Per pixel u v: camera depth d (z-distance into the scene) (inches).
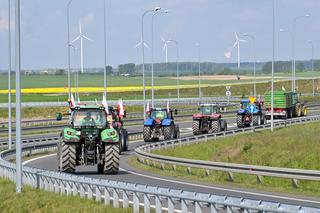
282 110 5068.9
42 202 1408.7
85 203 1363.2
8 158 2694.4
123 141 3110.2
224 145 3198.8
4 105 5974.4
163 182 1937.7
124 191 1305.4
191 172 2289.6
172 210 1187.9
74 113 1973.4
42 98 7372.1
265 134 3553.2
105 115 1987.0
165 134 3501.5
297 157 2652.6
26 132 4264.3
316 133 3415.4
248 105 4352.9
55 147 3339.1
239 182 2001.7
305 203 1467.8
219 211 1246.3
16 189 1574.8
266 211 1003.9
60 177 1542.8
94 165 2182.6
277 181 2073.1
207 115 3794.3
